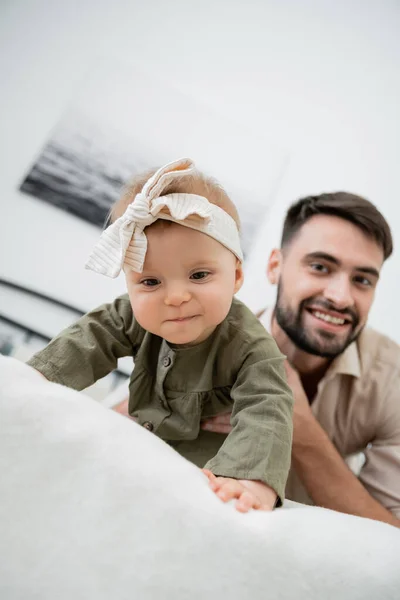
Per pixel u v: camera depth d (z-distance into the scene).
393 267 1.26
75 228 1.34
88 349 0.68
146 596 0.35
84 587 0.36
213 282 0.60
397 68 1.58
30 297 1.27
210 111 1.47
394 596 0.37
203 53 1.57
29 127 1.43
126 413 0.97
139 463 0.41
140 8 1.64
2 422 0.41
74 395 0.46
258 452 0.53
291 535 0.40
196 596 0.36
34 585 0.36
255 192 1.37
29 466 0.39
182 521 0.38
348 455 1.11
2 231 1.32
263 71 1.56
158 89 1.49
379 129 1.49
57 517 0.38
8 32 1.58
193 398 0.69
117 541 0.37
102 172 1.38
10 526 0.38
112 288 1.30
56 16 1.62
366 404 1.14
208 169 1.39
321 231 1.25
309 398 1.16
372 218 1.26
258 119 1.48
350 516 0.45
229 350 0.68
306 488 1.01
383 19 1.66
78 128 1.42
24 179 1.37
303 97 1.53
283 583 0.37
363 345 1.19
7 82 1.49
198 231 0.58
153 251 0.57
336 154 1.44
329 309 1.20
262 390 0.61
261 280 1.27
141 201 0.57
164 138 1.43
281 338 1.21
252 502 0.45
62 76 1.51
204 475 0.47
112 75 1.50
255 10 1.65
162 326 0.60
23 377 0.47
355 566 0.38
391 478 1.05
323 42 1.62
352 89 1.55
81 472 0.40
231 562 0.37
